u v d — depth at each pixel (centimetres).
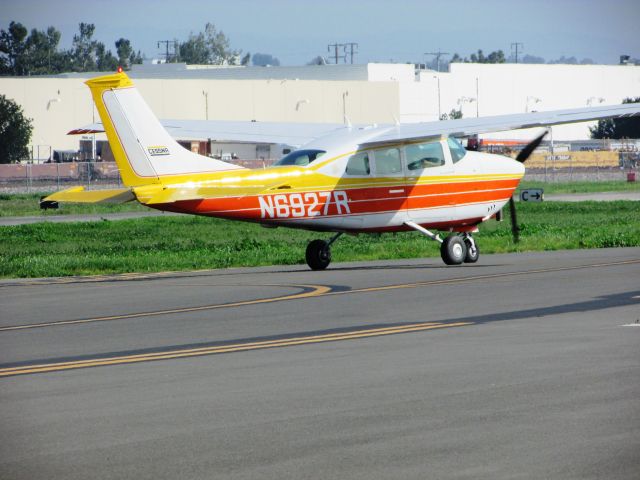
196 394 3216
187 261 8238
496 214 7988
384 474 2350
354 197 7219
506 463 2417
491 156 7919
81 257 8769
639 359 3616
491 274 6756
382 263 8006
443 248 7556
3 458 2542
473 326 4491
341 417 2872
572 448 2527
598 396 3055
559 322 4538
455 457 2469
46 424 2864
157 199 6562
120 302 5762
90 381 3475
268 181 6912
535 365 3544
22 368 3769
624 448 2520
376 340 4184
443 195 7588
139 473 2392
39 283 7012
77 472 2411
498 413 2877
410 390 3194
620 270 6762
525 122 7250
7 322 5050
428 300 5441
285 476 2350
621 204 17300
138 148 6625
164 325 4803
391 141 7162
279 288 6231
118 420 2894
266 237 11506
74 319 5103
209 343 4244
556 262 7556
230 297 5831
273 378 3441
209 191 6719
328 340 4225
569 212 15300
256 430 2752
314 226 7188
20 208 18750
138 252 9344
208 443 2633
